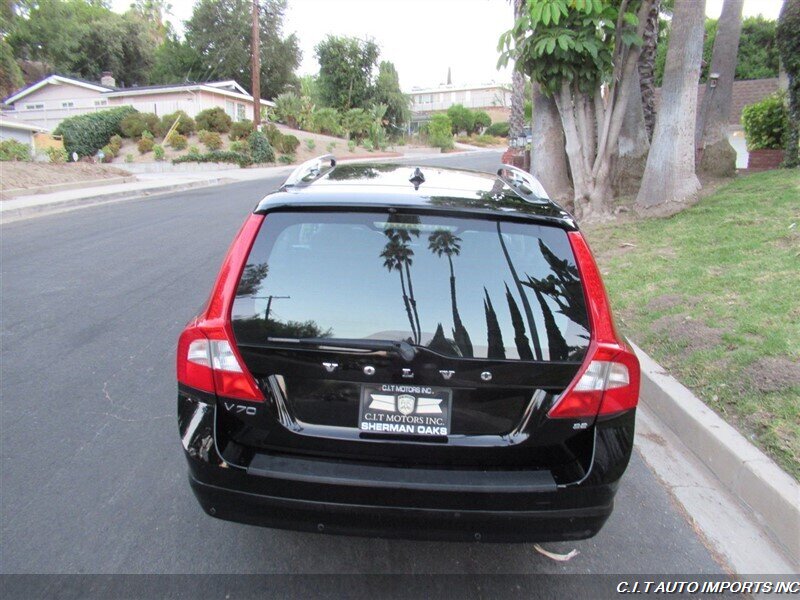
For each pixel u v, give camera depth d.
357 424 2.60
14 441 4.18
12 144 24.12
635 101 11.08
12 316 6.79
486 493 2.52
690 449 4.27
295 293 2.64
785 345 4.80
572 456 2.65
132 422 4.47
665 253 7.79
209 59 53.44
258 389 2.60
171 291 7.81
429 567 3.06
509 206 2.83
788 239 7.14
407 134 56.62
